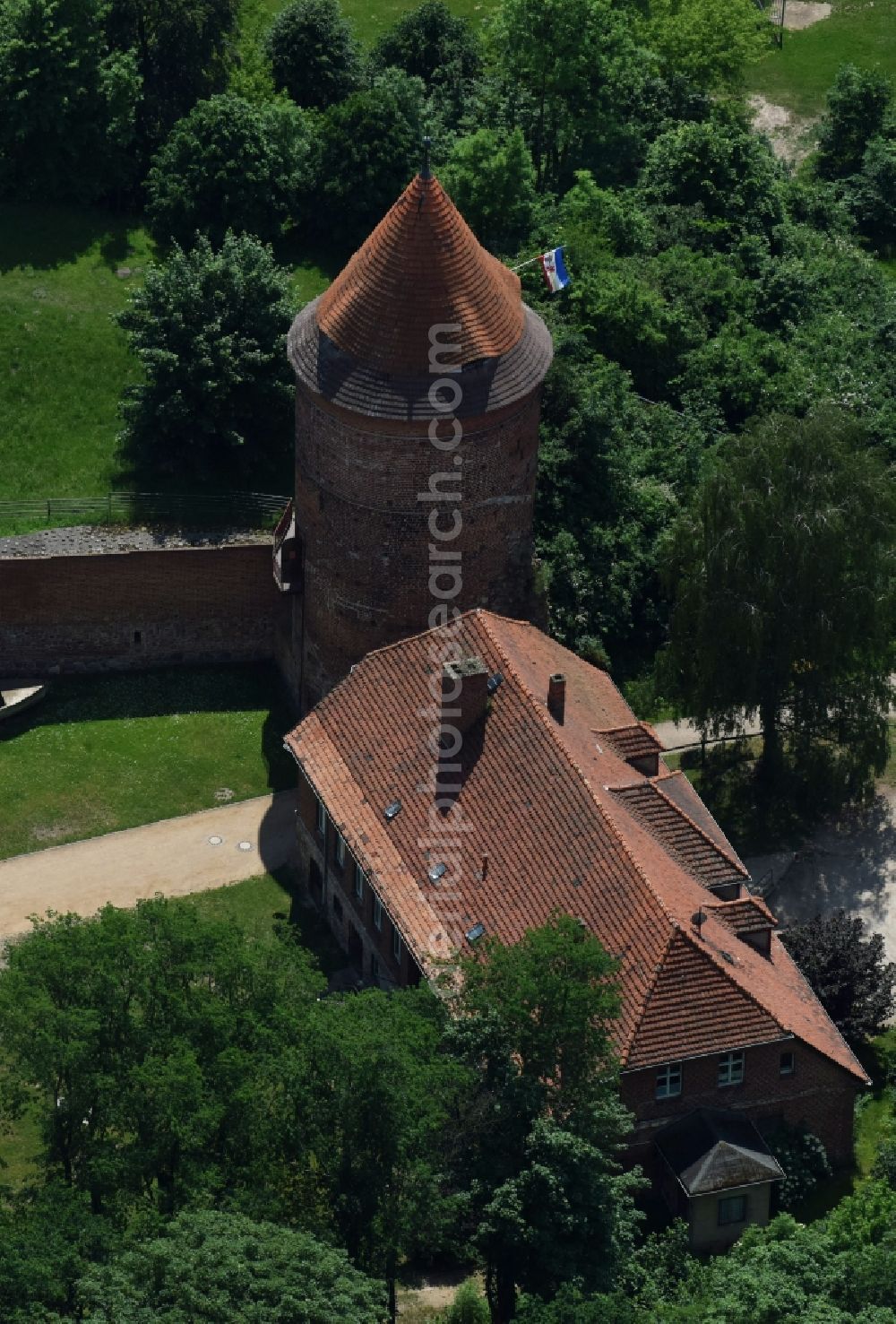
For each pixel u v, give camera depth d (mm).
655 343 142250
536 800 101438
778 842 118750
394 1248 86750
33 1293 80938
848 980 106625
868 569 113562
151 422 130500
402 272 108438
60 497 130000
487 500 112562
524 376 110875
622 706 111188
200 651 126375
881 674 116062
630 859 98000
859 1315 83812
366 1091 85062
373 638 116125
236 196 141750
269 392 130125
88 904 112875
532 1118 89875
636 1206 98812
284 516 121625
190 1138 84500
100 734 122062
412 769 105688
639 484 133125
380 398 109062
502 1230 89000
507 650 105812
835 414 114438
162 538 127688
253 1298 79438
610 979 95750
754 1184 97062
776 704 117625
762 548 112938
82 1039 85250
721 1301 85125
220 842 116812
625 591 128625
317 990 91938
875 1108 105375
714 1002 96250
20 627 123750
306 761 109250
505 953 90625
